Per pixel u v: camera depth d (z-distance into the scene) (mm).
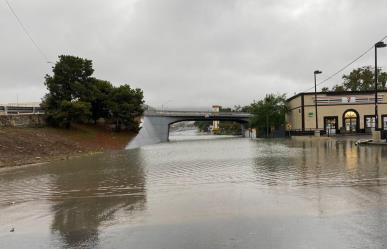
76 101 52750
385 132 32781
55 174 18406
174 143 64500
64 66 52781
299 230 7059
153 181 14430
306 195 10297
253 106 84688
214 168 18297
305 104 65688
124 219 8430
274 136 79062
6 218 9023
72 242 6895
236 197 10422
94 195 11734
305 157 22641
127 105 62688
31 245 6816
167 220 8172
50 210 9766
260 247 6223
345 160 19484
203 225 7656
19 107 50781
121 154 34031
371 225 7199
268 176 14531
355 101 64812
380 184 11641
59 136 45062
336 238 6516
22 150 30797
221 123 176000
